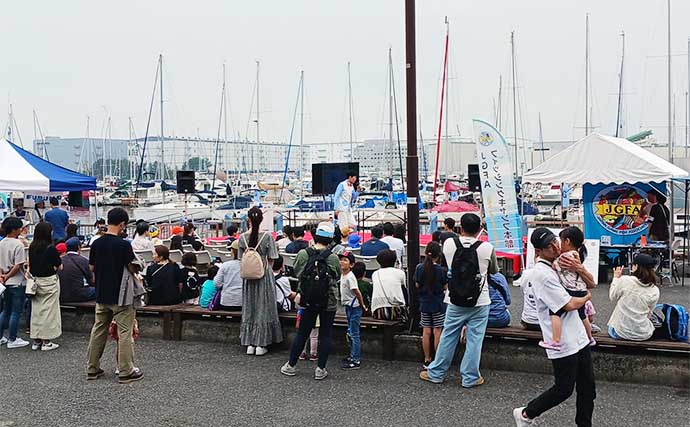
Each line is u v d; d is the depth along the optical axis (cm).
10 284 901
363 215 2194
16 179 1300
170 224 2400
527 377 754
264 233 875
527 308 780
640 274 726
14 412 662
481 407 660
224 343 927
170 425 626
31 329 897
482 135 1275
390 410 656
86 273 1016
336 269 757
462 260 702
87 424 630
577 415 571
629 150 1383
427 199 3459
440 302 772
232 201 3453
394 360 830
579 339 548
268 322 869
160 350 895
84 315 1004
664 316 728
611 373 731
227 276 934
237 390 725
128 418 645
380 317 845
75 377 778
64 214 1633
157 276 984
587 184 1467
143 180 6091
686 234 1548
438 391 711
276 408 667
